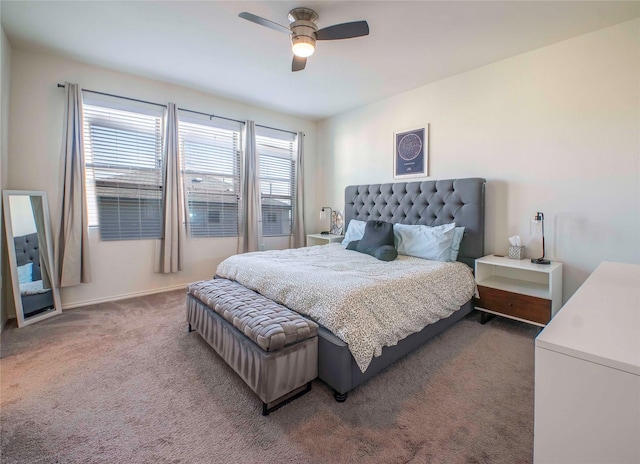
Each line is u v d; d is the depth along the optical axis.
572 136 2.53
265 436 1.39
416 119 3.65
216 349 2.01
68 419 1.48
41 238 2.82
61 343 2.30
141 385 1.78
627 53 2.26
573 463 0.66
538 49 2.68
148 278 3.55
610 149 2.36
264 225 4.61
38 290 2.78
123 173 3.34
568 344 0.67
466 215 3.04
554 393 0.68
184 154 3.77
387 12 2.17
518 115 2.82
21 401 1.61
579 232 2.52
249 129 4.19
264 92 3.80
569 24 2.30
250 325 1.63
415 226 3.27
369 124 4.24
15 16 2.27
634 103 2.25
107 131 3.24
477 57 2.84
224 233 4.16
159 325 2.66
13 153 2.75
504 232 2.95
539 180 2.72
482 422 1.48
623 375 0.59
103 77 3.17
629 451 0.59
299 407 1.59
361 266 2.55
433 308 2.20
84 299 3.16
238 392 1.72
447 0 2.04
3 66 2.47
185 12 2.22
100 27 2.42
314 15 2.19
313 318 1.79
